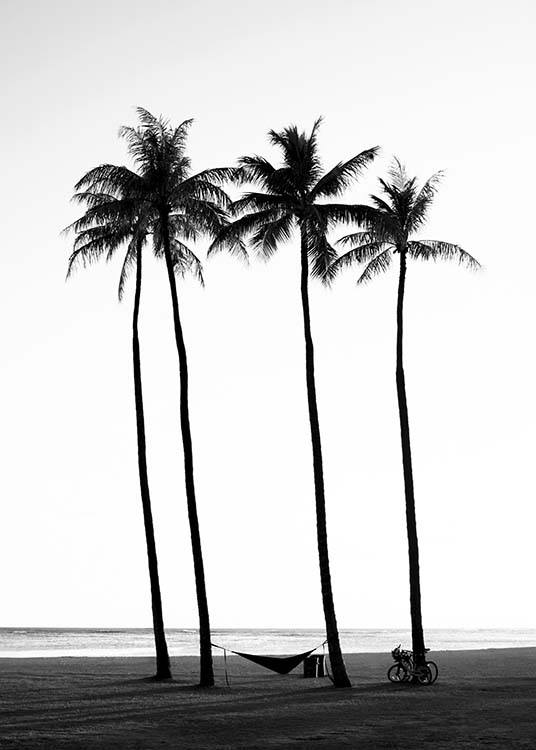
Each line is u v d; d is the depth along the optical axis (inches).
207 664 1588.3
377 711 1232.2
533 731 1043.3
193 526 1609.3
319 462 1612.9
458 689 1546.5
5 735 1014.4
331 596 1596.9
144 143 1679.4
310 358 1640.0
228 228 1658.5
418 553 1702.8
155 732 1043.9
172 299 1672.0
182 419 1632.6
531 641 5457.7
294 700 1374.3
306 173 1656.0
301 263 1658.5
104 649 3993.6
